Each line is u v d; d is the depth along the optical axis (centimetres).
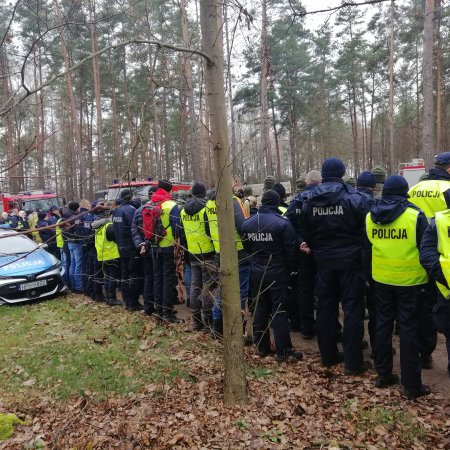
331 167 462
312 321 593
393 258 398
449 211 330
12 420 402
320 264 470
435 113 2881
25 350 586
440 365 486
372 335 519
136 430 377
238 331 395
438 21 2225
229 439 354
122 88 2388
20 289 829
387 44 2967
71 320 712
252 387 436
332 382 448
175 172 3606
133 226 666
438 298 348
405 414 376
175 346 559
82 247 870
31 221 1522
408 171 1380
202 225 582
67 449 361
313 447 340
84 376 493
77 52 1318
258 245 500
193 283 613
